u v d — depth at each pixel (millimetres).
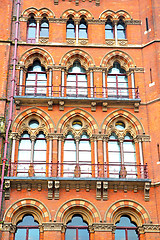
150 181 26750
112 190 27031
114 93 30375
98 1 32844
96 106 29344
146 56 30984
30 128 28812
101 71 30578
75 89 30281
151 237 25906
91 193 26828
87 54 31141
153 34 31281
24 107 29125
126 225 26766
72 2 32844
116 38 31891
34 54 31094
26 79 30734
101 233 25844
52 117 28875
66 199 26562
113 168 28141
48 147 28266
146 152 28219
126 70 31188
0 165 27016
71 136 28984
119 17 32781
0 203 25828
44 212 26172
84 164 27188
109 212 26375
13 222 26125
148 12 32219
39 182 26656
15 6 32469
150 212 26531
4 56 30219
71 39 31609
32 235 26125
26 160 28188
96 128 28734
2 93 29016
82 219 26766
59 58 30859
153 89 29672
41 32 32188
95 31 31953
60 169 27484
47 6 32625
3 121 28062
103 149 28219
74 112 29109
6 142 27672
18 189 26594
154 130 28594
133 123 29125
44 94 30031
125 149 28859
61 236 25812
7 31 31109
